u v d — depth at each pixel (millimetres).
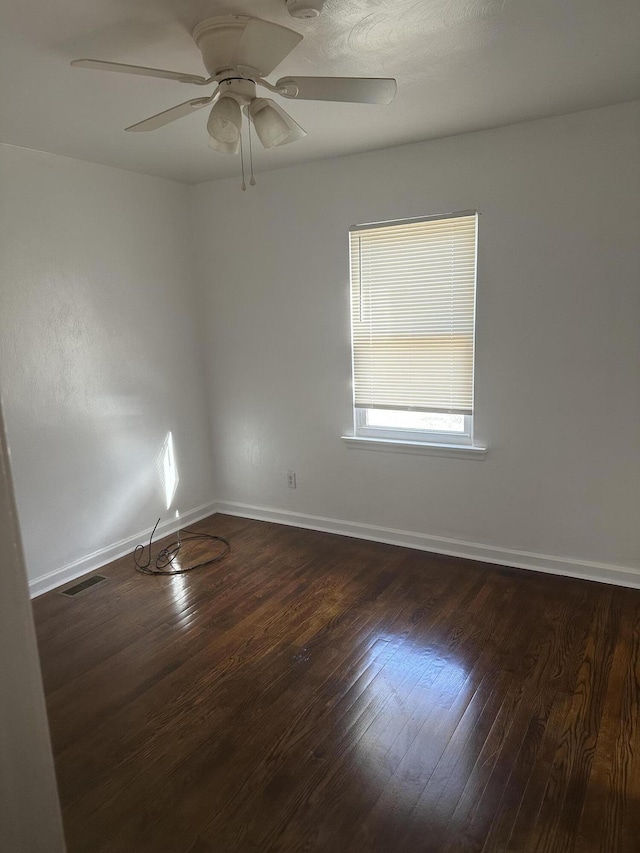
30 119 2641
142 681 2486
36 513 3275
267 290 3963
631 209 2801
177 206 4039
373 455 3785
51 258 3240
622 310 2900
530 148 2967
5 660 362
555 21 1886
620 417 2996
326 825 1773
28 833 390
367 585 3266
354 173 3480
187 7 1745
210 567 3578
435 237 3318
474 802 1836
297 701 2330
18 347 3115
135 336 3791
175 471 4188
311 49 2057
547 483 3244
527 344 3160
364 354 3699
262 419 4199
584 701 2264
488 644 2658
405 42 2016
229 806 1853
